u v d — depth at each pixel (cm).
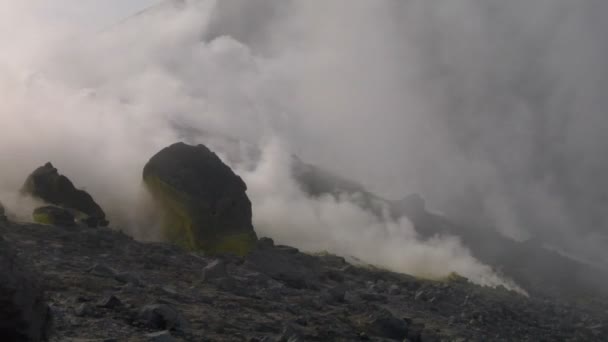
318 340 1523
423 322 2120
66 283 1518
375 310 2009
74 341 1104
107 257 1978
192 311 1509
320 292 2220
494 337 2175
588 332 2945
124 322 1287
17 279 898
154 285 1702
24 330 898
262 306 1722
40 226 2173
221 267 1944
